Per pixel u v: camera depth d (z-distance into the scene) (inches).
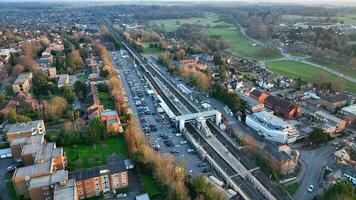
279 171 6604.3
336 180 6151.6
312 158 7327.8
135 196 6003.9
